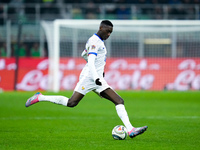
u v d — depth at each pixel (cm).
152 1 9956
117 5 9612
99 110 4497
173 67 7962
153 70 7925
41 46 8412
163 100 5872
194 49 8162
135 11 9606
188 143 2297
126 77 7869
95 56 2347
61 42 7975
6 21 8881
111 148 2128
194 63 7956
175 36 8200
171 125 3172
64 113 4153
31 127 3055
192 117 3781
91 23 7612
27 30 8450
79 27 8044
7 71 7719
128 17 9438
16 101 5497
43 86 7700
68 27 8031
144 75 7900
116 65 7875
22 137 2542
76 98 2488
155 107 4862
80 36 8050
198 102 5559
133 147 2158
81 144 2262
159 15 9456
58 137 2544
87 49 2448
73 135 2631
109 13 9594
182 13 9550
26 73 7700
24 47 8388
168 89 7894
